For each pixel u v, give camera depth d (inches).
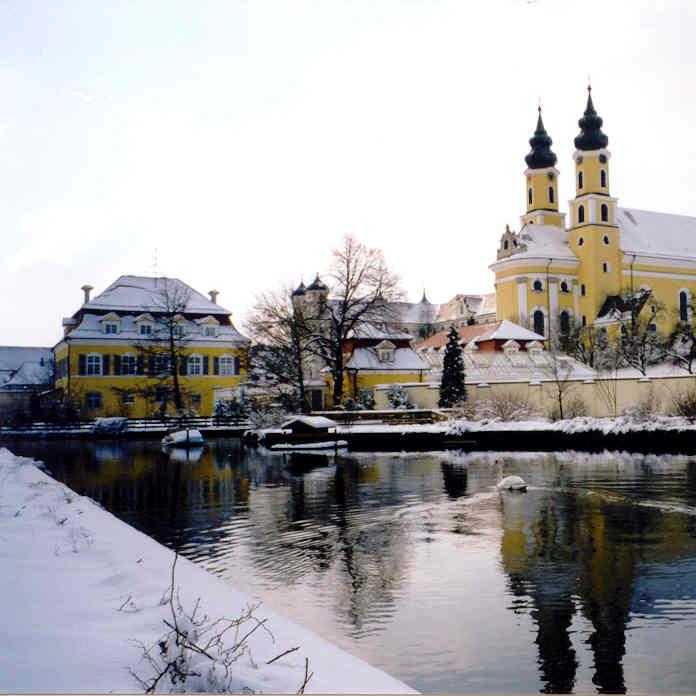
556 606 475.8
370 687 237.0
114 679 232.7
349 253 2472.9
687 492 962.1
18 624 283.7
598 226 4335.6
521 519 794.2
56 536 482.0
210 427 2559.1
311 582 549.0
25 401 3816.4
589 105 4439.0
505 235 4404.5
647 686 352.8
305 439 1978.3
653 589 508.1
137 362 2965.1
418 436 1902.1
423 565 593.6
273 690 231.9
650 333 3607.3
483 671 373.1
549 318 3809.1
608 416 1996.8
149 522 826.8
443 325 5871.1
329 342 2431.1
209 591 354.9
